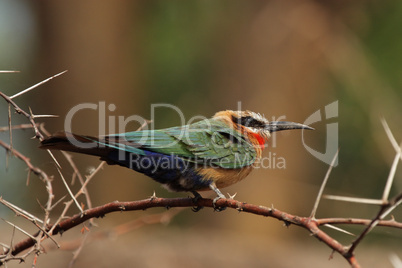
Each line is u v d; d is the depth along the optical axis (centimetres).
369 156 1420
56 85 1419
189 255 1129
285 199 1426
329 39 1432
